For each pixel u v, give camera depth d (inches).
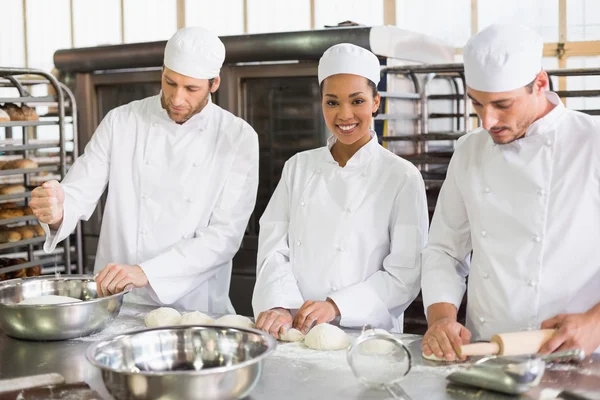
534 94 63.2
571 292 64.9
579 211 64.2
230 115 95.5
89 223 158.6
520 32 62.1
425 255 74.8
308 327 72.0
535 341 58.2
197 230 92.1
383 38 132.2
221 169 92.6
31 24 216.2
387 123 137.9
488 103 62.1
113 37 204.5
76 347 69.9
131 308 85.4
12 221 120.6
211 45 86.7
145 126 94.2
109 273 80.6
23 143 126.8
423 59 151.4
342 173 80.7
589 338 59.0
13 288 79.0
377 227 79.0
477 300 70.1
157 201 92.3
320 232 80.1
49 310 69.5
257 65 141.9
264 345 58.5
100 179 94.8
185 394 50.3
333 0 177.6
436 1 170.1
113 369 50.9
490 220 68.2
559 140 65.2
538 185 65.3
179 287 87.3
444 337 60.7
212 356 61.4
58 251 150.2
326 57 76.8
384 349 59.7
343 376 60.8
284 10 182.5
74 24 209.9
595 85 159.9
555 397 54.0
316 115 140.6
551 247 65.2
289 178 85.3
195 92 87.5
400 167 79.5
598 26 158.1
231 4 188.4
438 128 163.5
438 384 57.9
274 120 145.1
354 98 75.5
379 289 76.4
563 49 161.5
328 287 79.2
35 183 140.6
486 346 58.6
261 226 85.7
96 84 157.8
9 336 73.7
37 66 217.6
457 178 72.3
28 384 58.5
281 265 81.0
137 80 152.9
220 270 96.2
